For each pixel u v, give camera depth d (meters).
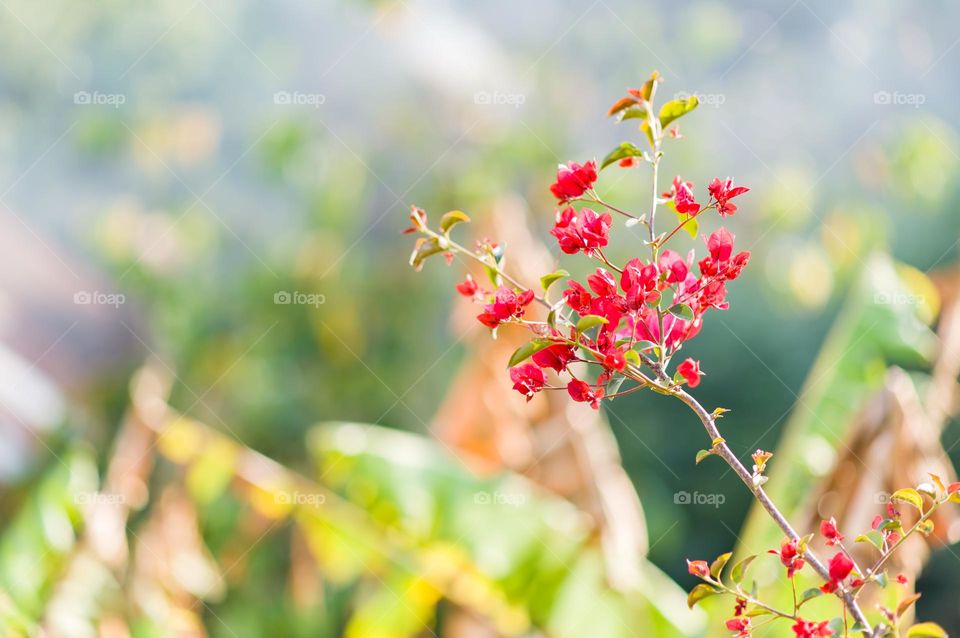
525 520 3.55
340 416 7.05
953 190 7.17
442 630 4.31
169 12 7.70
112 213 7.41
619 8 7.67
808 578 2.93
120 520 3.82
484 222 4.13
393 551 3.67
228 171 7.41
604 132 7.56
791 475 3.12
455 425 3.93
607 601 3.44
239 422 7.11
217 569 5.55
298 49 7.51
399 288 7.14
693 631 3.43
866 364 3.27
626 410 7.28
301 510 3.88
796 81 7.76
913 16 7.88
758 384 7.11
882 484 2.95
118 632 3.60
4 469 3.98
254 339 7.23
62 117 7.79
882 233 6.87
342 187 7.03
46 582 3.50
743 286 7.23
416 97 7.11
